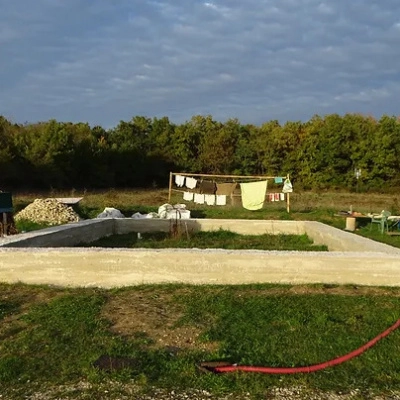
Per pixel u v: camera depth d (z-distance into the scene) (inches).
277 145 1509.6
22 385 151.6
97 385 150.5
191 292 247.9
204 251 269.1
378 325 205.0
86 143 1428.4
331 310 222.8
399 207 871.7
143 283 263.3
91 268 263.6
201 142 1651.1
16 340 187.2
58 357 171.9
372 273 264.5
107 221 490.0
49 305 227.9
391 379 158.4
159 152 1604.3
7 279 265.9
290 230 514.6
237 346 182.7
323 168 1433.3
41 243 336.5
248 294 246.1
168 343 186.2
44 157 1305.4
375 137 1374.3
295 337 191.5
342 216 617.9
